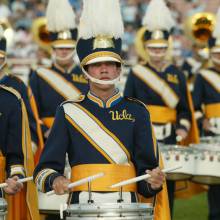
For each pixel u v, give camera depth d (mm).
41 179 17656
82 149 17906
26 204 20609
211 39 34031
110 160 17812
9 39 27172
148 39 31828
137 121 18156
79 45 18359
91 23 18062
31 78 30938
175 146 27781
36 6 65312
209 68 34156
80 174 17844
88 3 18203
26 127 19969
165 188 19109
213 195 29969
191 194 32281
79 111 18078
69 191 17953
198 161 27297
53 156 17922
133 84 31844
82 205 16891
